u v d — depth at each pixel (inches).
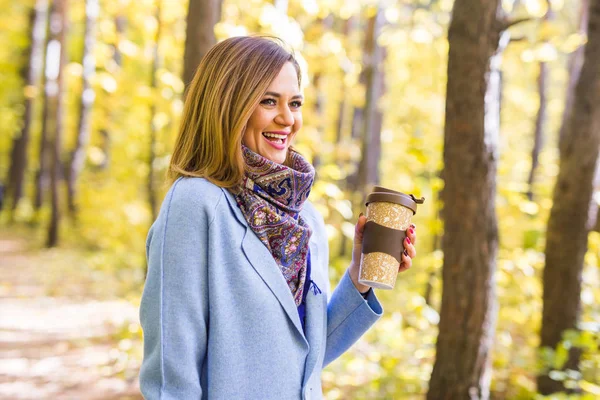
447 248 160.1
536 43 293.1
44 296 383.9
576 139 196.4
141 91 438.0
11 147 852.6
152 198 504.1
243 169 61.7
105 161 768.3
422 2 439.2
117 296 384.5
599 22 191.0
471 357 160.1
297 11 331.0
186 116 65.1
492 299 160.2
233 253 59.6
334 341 71.2
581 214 196.9
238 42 64.0
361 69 461.4
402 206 65.7
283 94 63.8
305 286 65.8
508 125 666.8
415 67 534.9
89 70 606.2
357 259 70.5
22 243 633.6
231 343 58.5
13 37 772.0
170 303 58.1
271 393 59.3
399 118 586.6
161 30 409.4
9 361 250.7
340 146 501.0
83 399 209.9
